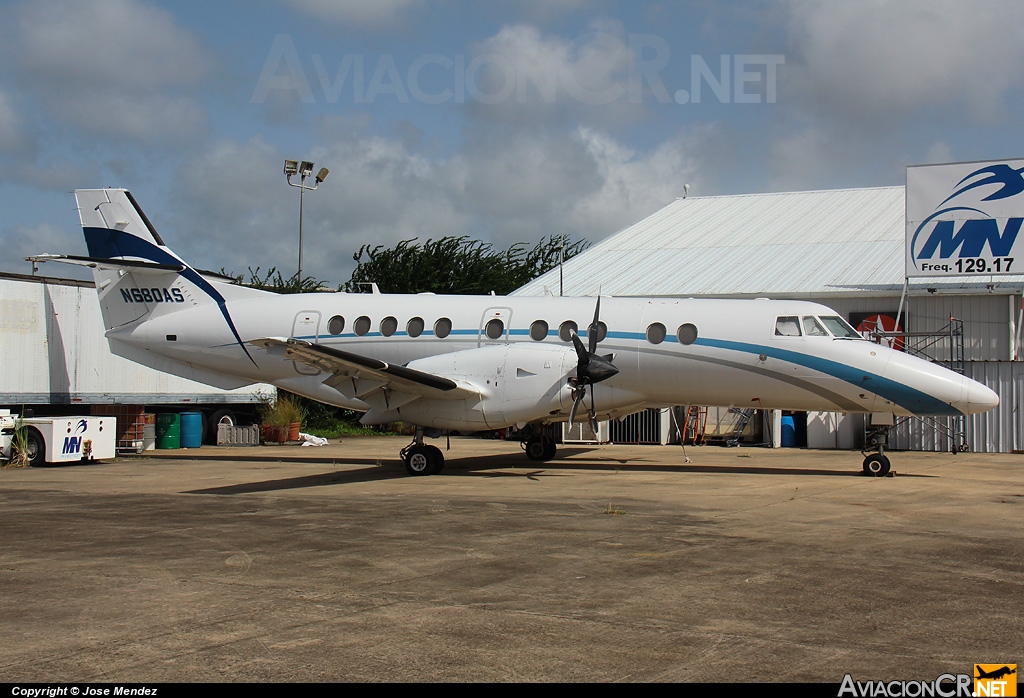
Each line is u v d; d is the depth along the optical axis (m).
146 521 10.50
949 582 7.16
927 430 22.84
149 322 19.50
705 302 16.53
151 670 5.05
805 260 27.19
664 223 33.38
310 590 6.91
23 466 18.11
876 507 11.53
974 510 11.28
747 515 10.80
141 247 19.55
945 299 23.27
